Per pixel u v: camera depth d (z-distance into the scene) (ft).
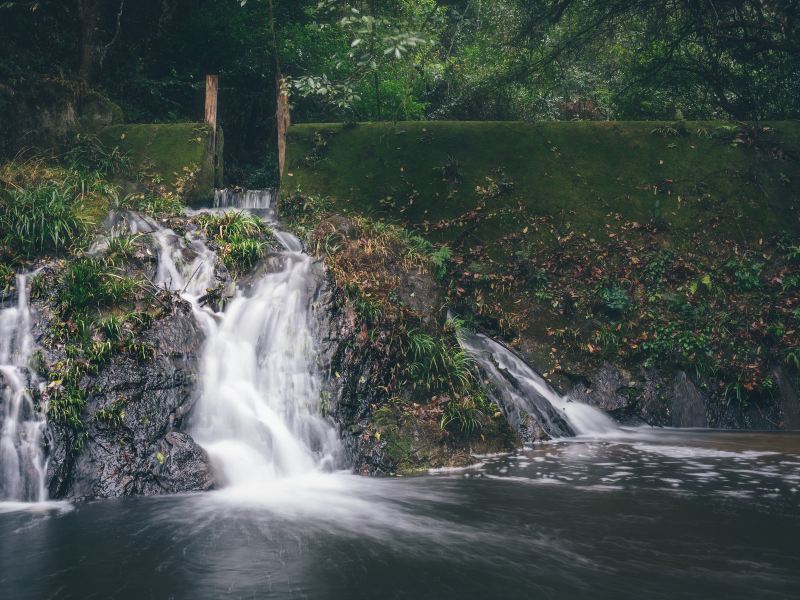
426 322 30.30
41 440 20.04
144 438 20.98
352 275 28.60
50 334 22.17
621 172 43.19
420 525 16.80
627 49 61.41
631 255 40.47
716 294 39.14
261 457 22.62
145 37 58.34
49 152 41.04
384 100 60.23
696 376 36.50
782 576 13.23
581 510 18.12
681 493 20.04
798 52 52.21
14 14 49.29
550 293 39.11
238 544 15.35
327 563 14.08
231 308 26.66
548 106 62.49
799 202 42.32
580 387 36.14
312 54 59.47
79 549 15.01
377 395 26.13
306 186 43.27
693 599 12.15
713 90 61.36
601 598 12.25
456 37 65.21
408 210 42.24
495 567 13.84
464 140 44.37
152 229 30.32
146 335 22.91
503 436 27.99
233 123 62.28
